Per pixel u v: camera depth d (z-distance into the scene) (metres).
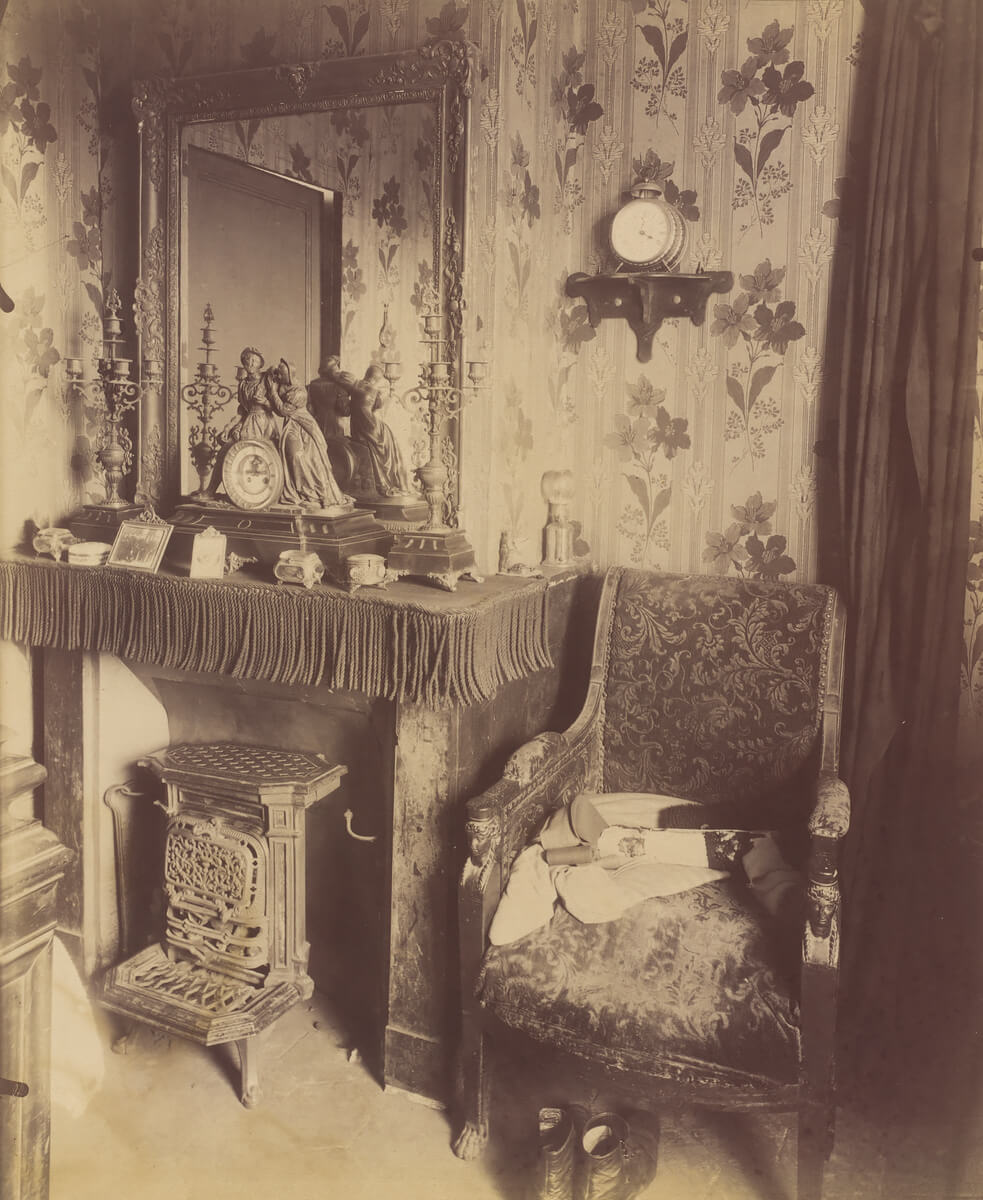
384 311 2.33
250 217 2.41
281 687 2.31
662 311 2.51
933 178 2.11
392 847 2.15
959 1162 1.89
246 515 2.29
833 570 2.44
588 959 1.82
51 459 2.54
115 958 2.53
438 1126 2.11
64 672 2.44
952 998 2.19
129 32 2.53
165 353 2.53
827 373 2.39
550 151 2.54
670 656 2.35
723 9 2.37
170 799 2.29
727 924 1.88
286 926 2.21
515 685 2.34
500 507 2.46
